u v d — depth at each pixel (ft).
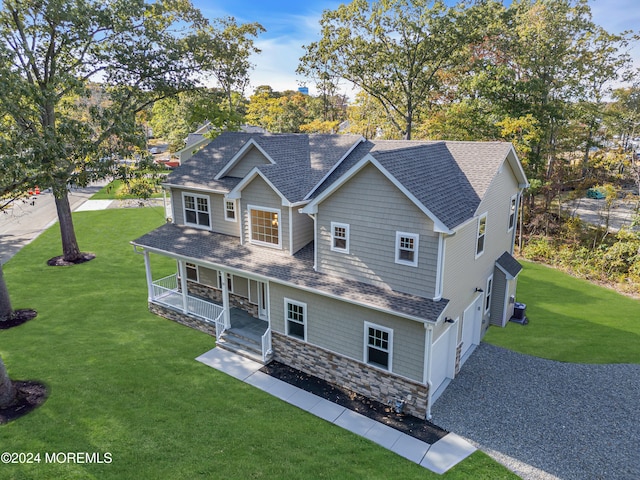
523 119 92.84
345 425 38.86
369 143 62.18
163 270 80.43
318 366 46.93
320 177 53.01
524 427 38.45
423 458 34.50
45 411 38.99
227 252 54.80
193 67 86.63
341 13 109.29
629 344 54.60
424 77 114.83
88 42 72.69
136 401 41.09
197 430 37.17
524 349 53.21
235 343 52.60
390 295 40.78
